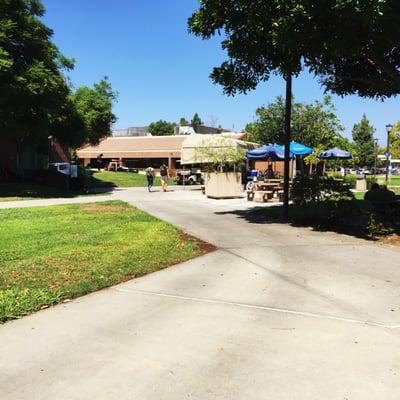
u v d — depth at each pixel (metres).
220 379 4.02
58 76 25.34
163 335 4.96
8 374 4.12
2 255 8.44
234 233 11.09
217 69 13.16
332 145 45.25
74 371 4.17
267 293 6.44
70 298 6.18
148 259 8.23
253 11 10.30
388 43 11.03
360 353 4.54
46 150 35.62
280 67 12.44
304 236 10.71
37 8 25.97
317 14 9.32
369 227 10.98
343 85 14.06
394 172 86.50
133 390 3.85
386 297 6.29
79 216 14.46
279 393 3.80
